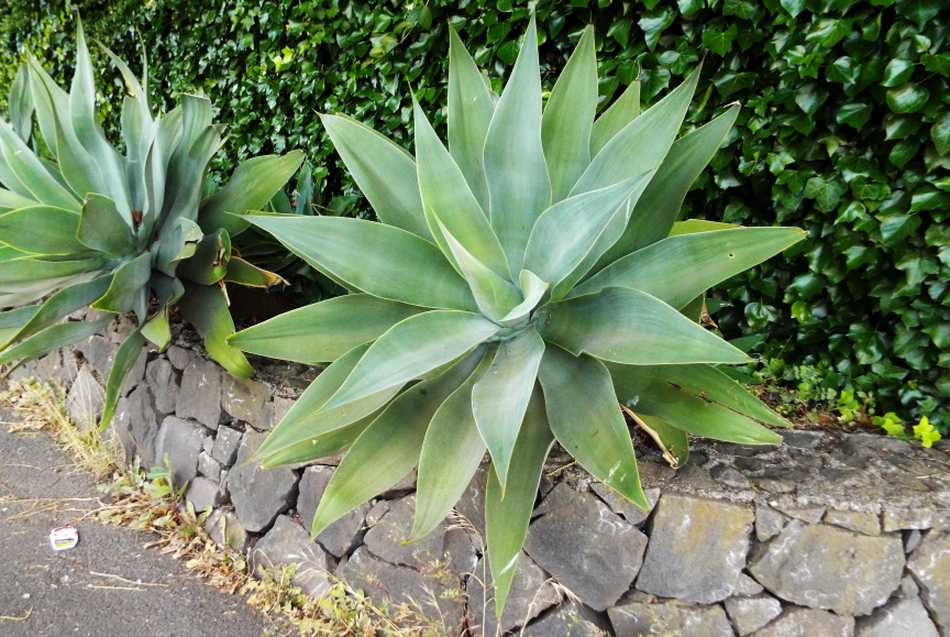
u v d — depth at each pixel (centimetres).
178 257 206
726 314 222
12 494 262
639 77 210
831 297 197
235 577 219
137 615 201
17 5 494
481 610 177
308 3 293
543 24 228
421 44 259
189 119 222
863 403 200
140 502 256
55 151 250
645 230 153
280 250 259
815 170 191
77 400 314
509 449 120
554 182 164
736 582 149
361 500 152
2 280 204
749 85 194
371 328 164
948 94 165
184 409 246
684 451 159
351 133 164
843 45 176
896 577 141
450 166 152
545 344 154
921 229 179
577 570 163
